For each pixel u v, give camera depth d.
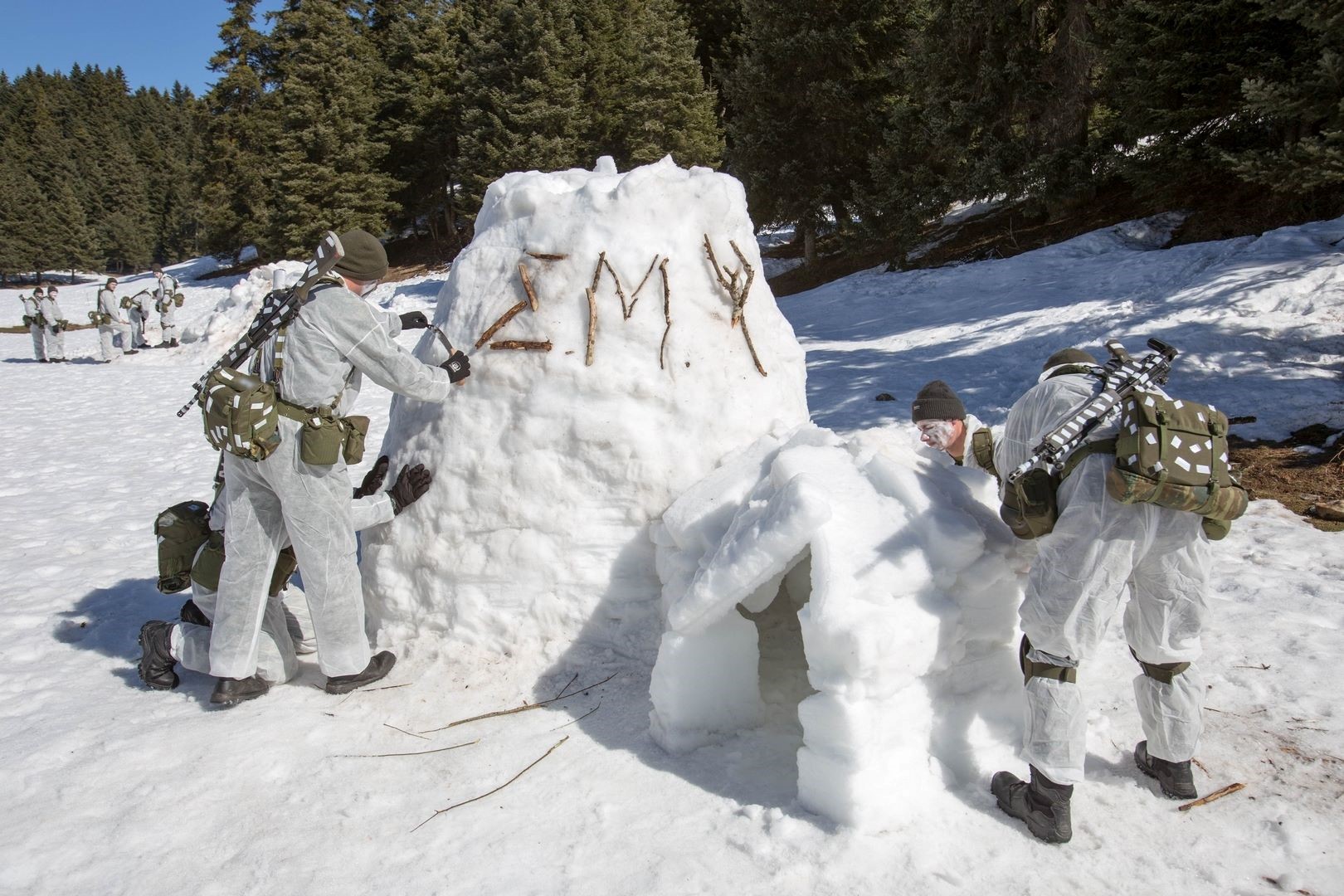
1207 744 3.06
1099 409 2.57
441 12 42.06
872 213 21.39
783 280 25.39
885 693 2.66
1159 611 2.68
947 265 19.45
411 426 3.93
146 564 5.81
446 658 3.73
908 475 3.04
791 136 23.59
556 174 4.24
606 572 3.64
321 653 3.55
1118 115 17.64
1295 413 7.13
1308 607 4.08
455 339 3.87
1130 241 15.85
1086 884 2.41
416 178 42.22
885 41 22.39
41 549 6.22
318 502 3.41
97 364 20.17
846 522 2.83
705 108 32.81
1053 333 11.30
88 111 119.75
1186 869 2.46
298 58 40.62
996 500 3.19
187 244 85.56
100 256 80.44
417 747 3.22
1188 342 9.30
